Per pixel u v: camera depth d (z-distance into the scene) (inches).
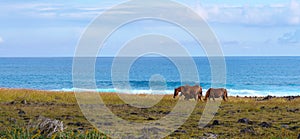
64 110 1622.8
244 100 2228.1
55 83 6658.5
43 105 1779.0
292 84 6392.7
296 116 1567.4
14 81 7155.5
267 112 1688.0
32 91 2208.4
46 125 940.6
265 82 6747.1
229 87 5915.4
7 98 1956.2
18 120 1316.4
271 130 1234.0
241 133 1190.3
